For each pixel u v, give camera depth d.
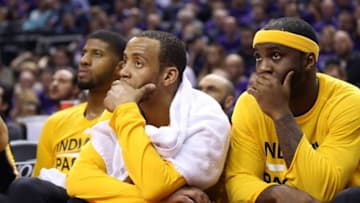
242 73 23.20
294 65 7.71
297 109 8.02
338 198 7.27
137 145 7.51
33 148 11.57
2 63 33.47
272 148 8.09
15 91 25.12
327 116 7.95
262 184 7.74
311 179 7.52
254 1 29.61
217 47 24.27
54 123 10.54
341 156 7.69
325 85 8.10
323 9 27.62
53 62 30.23
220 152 7.84
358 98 7.97
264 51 7.77
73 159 10.17
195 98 8.08
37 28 35.28
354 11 28.38
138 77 7.88
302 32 7.72
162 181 7.45
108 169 8.02
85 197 7.82
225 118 7.99
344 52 22.67
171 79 7.96
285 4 28.78
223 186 8.27
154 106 8.00
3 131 9.01
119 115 7.67
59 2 36.62
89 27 33.91
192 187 7.70
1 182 9.13
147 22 31.06
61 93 16.05
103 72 10.23
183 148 7.71
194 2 32.84
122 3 34.91
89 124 10.29
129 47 7.99
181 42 8.09
